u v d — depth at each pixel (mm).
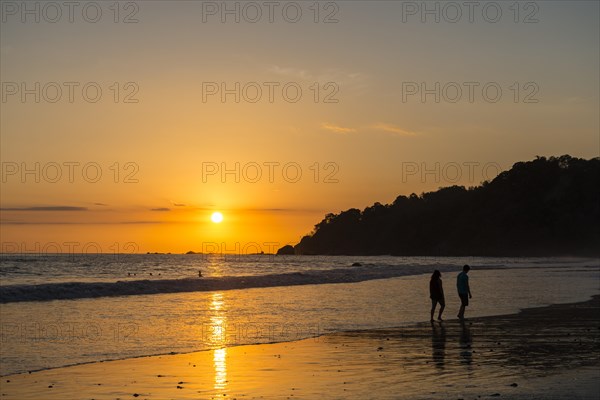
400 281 50250
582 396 10750
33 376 12977
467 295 23453
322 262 148750
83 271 77250
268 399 10898
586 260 153750
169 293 35500
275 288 40750
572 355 15070
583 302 30578
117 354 15648
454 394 11000
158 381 12469
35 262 103000
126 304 28188
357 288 41031
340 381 12297
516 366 13625
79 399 11047
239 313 25203
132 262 126438
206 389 11750
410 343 17328
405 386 11727
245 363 14406
